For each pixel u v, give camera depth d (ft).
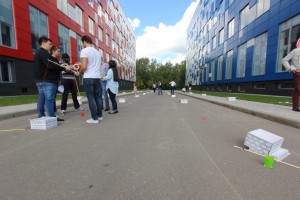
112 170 8.24
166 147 11.18
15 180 7.41
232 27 81.71
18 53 47.37
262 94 59.00
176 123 18.06
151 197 6.32
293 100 22.58
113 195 6.43
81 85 85.81
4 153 10.19
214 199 6.23
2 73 44.55
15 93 47.39
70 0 74.59
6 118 20.15
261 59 58.54
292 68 21.86
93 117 18.16
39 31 55.83
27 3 50.42
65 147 11.14
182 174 7.91
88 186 6.98
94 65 17.70
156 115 22.88
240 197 6.33
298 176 7.82
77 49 81.00
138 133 14.30
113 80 23.68
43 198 6.25
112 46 141.08
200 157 9.70
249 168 8.50
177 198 6.26
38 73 16.84
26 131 14.85
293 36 45.01
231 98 39.73
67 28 72.43
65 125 17.02
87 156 9.79
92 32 99.86
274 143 9.74
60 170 8.23
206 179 7.52
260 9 58.29
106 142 12.09
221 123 18.19
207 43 125.18
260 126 16.98
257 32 59.93
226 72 89.66
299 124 16.19
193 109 29.09
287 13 46.29
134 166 8.64
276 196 6.41
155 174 7.90
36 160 9.28
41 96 17.65
